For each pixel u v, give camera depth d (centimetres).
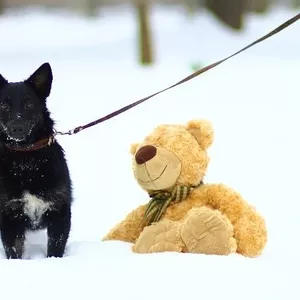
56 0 5291
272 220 830
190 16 3438
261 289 544
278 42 2870
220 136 1395
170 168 654
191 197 667
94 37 3306
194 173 661
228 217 646
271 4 5153
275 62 2433
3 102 675
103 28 3719
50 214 673
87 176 1102
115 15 4972
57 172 667
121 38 3173
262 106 1719
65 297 527
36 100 682
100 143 1342
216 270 576
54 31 3600
